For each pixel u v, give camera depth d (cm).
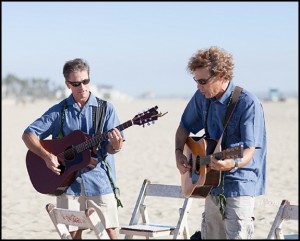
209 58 736
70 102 857
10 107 9025
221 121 753
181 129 800
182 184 784
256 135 738
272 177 1970
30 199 1573
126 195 1631
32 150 857
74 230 854
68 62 845
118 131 823
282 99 11844
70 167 847
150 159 2519
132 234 831
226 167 721
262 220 1247
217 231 772
